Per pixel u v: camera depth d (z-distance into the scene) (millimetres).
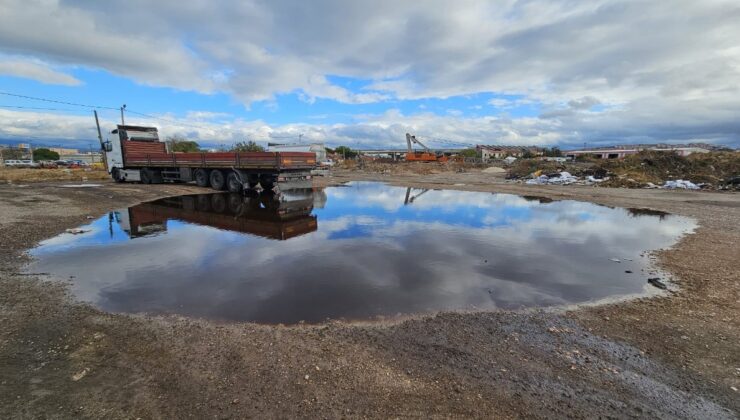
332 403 2832
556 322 4449
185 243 8445
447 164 52906
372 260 7242
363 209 14352
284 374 3227
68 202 13133
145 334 3988
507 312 4766
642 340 3965
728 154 29359
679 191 20516
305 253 7715
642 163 27109
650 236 9469
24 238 8234
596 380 3225
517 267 6840
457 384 3127
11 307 4586
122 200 14898
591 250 8086
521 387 3105
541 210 14203
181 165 20328
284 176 17562
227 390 2979
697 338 3986
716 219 11836
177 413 2691
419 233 9859
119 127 21844
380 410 2762
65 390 2930
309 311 4750
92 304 4828
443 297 5309
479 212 13703
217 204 15086
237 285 5727
